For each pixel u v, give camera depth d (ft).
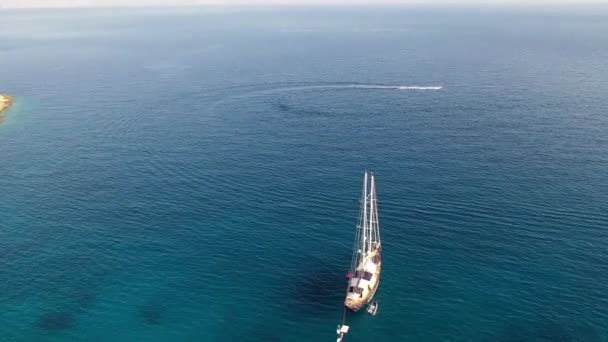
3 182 454.81
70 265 333.62
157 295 305.94
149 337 275.39
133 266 331.57
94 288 312.29
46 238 364.17
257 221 378.12
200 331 279.08
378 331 273.95
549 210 378.73
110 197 422.41
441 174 445.78
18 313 292.61
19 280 319.47
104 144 546.67
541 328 271.08
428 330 273.13
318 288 307.17
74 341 273.13
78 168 483.10
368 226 352.28
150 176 460.55
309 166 472.03
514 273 310.86
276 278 316.40
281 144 531.91
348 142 532.32
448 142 523.29
